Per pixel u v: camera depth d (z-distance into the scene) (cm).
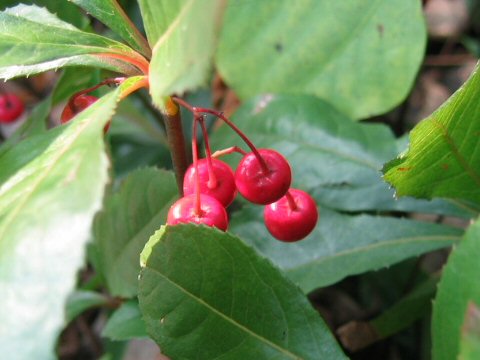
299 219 6
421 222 8
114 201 8
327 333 6
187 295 6
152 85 5
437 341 5
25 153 5
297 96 9
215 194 6
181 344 6
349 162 9
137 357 9
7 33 6
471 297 5
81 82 8
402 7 9
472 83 5
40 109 8
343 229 8
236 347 6
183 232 6
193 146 6
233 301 6
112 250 8
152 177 7
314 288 8
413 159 6
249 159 6
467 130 6
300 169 9
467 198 7
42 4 8
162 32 5
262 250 8
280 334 6
